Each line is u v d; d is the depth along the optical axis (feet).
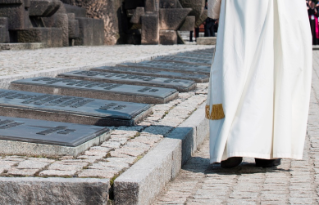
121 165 11.78
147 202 10.75
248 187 12.17
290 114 13.12
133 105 19.03
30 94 19.79
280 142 13.00
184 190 12.08
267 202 10.93
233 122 13.04
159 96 21.83
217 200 11.16
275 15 13.35
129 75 27.61
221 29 13.43
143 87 23.58
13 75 23.72
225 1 13.39
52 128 14.35
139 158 12.62
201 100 23.16
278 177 13.15
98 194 10.04
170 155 12.88
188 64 37.35
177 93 24.30
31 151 12.91
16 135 13.25
